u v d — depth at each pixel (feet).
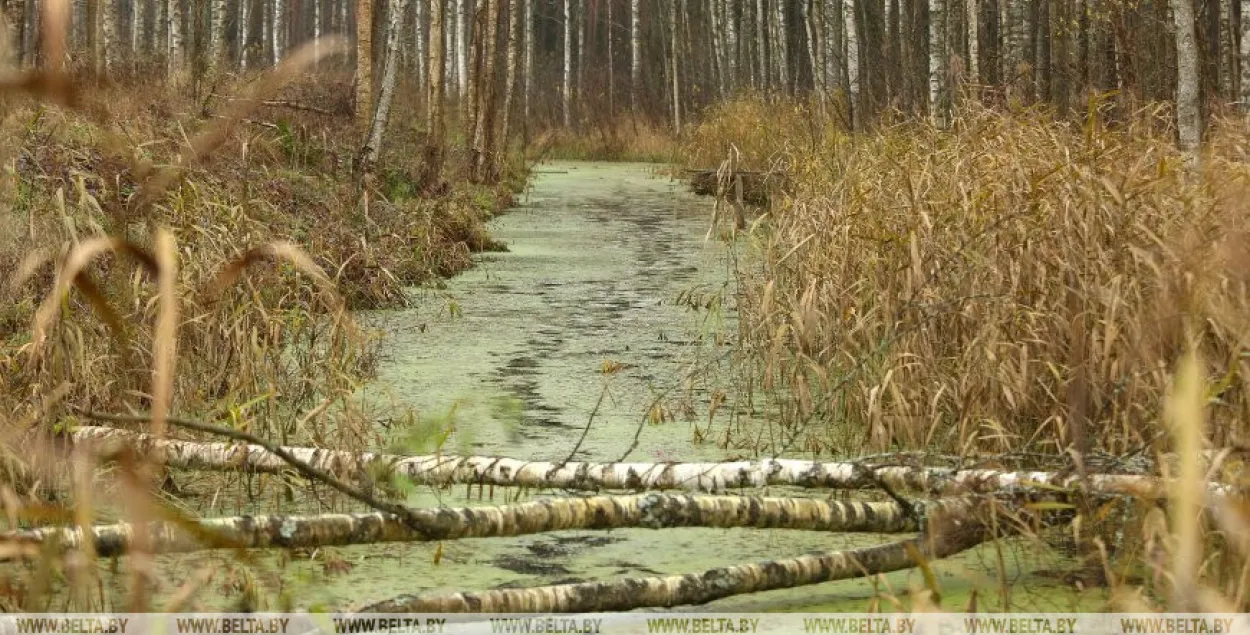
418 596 13.69
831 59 91.04
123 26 146.82
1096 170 21.61
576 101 142.20
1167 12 61.98
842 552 15.14
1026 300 21.38
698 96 139.44
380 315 35.96
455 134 87.81
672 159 110.63
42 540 13.37
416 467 18.08
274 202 39.06
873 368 23.00
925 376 21.95
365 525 14.83
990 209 23.04
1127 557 15.02
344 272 36.73
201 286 22.90
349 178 51.21
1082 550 16.19
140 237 23.84
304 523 14.61
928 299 22.56
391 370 28.58
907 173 24.89
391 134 65.31
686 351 31.45
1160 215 20.33
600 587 14.11
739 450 22.18
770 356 25.49
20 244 22.81
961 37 85.40
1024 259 21.57
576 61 181.16
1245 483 13.75
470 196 65.26
